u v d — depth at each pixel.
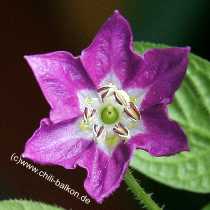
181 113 0.13
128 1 0.18
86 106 0.11
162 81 0.11
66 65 0.11
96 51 0.11
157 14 0.18
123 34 0.11
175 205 0.17
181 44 0.18
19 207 0.12
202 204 0.17
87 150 0.11
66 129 0.11
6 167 0.18
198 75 0.13
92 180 0.11
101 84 0.11
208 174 0.12
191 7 0.18
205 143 0.12
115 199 0.18
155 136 0.11
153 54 0.11
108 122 0.11
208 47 0.17
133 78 0.11
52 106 0.11
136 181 0.12
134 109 0.11
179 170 0.12
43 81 0.11
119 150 0.11
